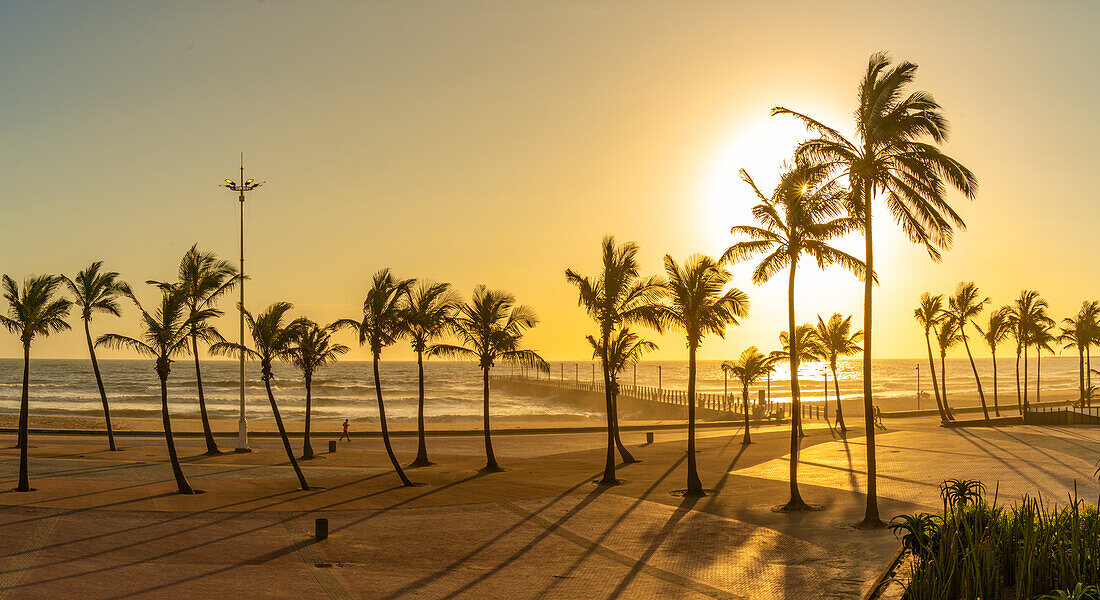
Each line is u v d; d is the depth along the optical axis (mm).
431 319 41688
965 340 71812
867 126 25062
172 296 33594
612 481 36094
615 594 18469
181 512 28281
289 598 18016
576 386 138875
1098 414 60688
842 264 29641
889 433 56750
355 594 18422
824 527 25688
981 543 14430
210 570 20516
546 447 53938
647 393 108062
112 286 48125
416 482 36781
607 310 36312
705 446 52469
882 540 23625
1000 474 34781
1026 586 13836
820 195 26969
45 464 40906
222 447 52062
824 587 18688
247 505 29984
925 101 24797
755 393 170250
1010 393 140000
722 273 33812
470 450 52125
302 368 47500
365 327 37281
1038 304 75750
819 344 60562
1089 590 12852
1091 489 30375
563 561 21734
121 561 21234
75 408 105062
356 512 28922
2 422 69625
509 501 31359
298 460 45562
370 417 98375
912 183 25516
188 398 128750
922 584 13797
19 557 21281
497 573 20453
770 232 30688
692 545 23547
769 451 48188
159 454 47125
